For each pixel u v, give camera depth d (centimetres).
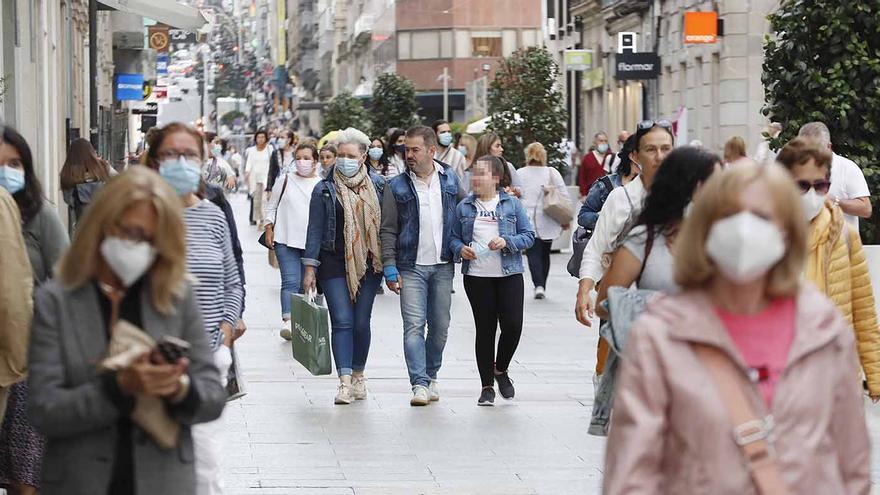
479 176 2166
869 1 2377
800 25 2405
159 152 1260
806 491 786
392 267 2177
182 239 886
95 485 895
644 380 793
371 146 3534
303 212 2912
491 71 14962
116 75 8425
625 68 8131
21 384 1397
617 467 791
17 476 1406
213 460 1248
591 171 4969
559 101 5781
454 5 14912
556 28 11556
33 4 4062
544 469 1750
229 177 4869
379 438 1933
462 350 2795
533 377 2466
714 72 7131
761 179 784
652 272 1175
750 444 782
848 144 2422
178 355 848
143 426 889
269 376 2441
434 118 15088
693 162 1163
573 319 3269
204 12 5738
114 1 5366
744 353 793
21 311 1315
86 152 1839
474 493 1623
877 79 2384
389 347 2792
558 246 5153
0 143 1400
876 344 1477
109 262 877
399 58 15125
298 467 1750
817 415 793
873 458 1791
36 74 4131
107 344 893
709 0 7100
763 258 769
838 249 1454
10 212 1323
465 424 2036
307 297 2145
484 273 2166
